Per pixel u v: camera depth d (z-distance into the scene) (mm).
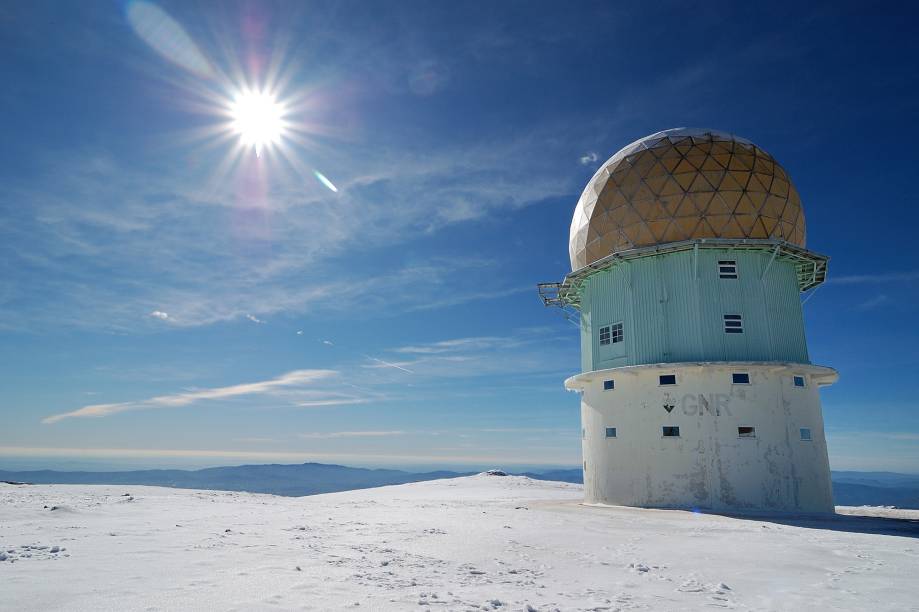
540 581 9148
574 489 48062
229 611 6180
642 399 27422
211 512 18484
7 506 18047
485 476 58312
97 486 32562
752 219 27953
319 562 9422
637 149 30812
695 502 25312
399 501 29844
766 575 10000
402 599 7246
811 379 27812
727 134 30906
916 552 12633
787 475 25406
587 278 31891
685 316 27656
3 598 6430
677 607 7730
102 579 7551
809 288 32156
